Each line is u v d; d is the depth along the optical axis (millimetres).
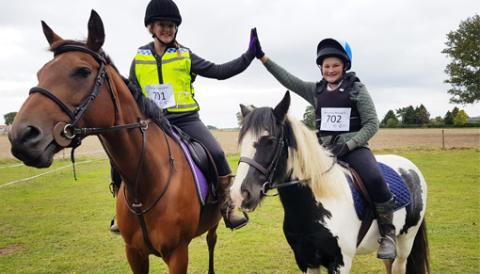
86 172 14070
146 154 2508
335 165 2812
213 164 3064
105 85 2150
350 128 2936
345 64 2992
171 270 2670
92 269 4680
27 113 1776
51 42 2203
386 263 3654
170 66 3000
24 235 6160
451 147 21406
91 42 2115
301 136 2535
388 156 3635
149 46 3082
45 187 10828
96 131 2078
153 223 2568
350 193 2750
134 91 2559
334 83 3012
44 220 7102
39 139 1756
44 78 1906
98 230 6453
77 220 7125
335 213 2613
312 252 2697
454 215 6898
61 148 1900
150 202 2555
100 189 10484
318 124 3123
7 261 4957
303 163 2527
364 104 2836
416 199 3340
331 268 2682
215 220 3365
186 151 2898
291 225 2721
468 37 34000
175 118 3102
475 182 10375
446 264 4578
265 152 2316
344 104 2918
